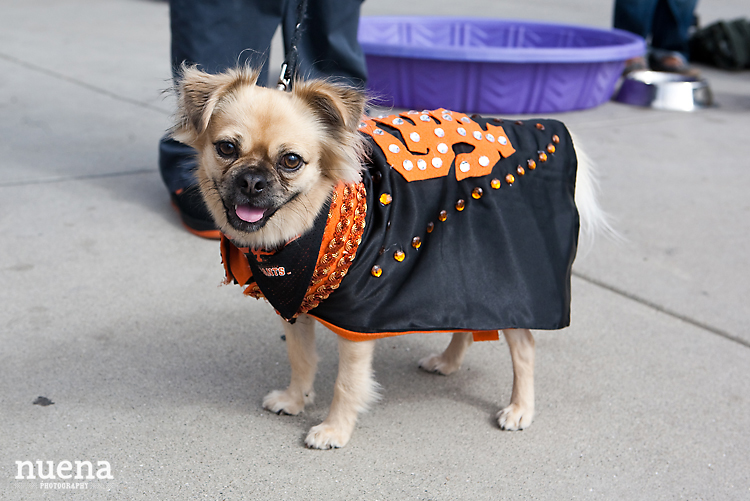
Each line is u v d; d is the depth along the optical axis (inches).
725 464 103.0
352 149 91.7
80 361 120.4
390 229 94.3
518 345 109.3
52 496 90.2
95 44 400.2
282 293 93.6
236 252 99.7
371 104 118.3
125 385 115.3
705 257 173.8
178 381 117.6
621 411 115.2
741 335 139.3
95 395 112.0
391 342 135.7
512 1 667.4
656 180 225.6
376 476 98.1
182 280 151.0
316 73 166.2
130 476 95.0
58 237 166.4
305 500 92.6
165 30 456.8
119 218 179.3
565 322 104.3
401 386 121.5
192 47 152.5
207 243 169.6
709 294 155.8
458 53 269.3
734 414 115.0
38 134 239.6
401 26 340.8
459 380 124.3
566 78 290.2
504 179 102.2
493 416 113.7
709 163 244.5
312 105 91.4
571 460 103.2
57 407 108.3
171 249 164.7
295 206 89.6
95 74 328.8
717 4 703.7
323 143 91.5
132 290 145.4
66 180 201.6
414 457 102.7
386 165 96.2
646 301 152.2
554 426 111.0
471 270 98.8
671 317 146.2
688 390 121.3
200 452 101.0
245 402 113.9
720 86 373.4
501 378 125.4
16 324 129.6
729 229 190.4
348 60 167.2
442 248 97.7
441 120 104.3
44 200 186.7
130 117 265.0
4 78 313.1
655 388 121.6
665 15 378.3
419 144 99.3
